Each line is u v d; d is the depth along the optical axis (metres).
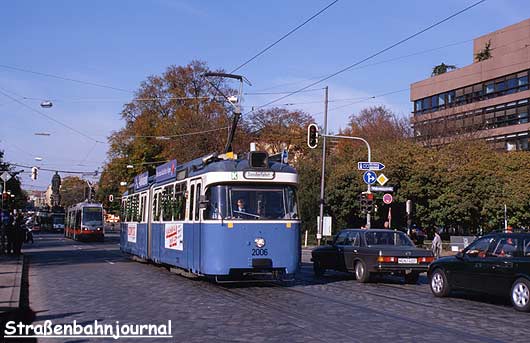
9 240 31.42
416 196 41.75
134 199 27.50
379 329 10.39
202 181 16.62
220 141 55.06
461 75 65.38
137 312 12.17
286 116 63.84
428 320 11.53
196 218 16.97
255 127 62.31
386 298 14.90
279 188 16.50
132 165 60.56
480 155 43.53
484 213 40.44
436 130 54.88
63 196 127.56
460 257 14.98
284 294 15.24
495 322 11.51
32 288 16.86
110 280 18.73
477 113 60.47
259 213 16.16
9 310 12.24
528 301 12.82
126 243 28.98
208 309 12.54
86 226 57.66
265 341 9.26
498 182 40.56
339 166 47.75
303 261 31.86
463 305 14.02
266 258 16.00
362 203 28.98
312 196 51.78
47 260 29.06
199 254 16.50
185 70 58.56
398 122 64.75
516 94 58.66
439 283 15.44
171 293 15.31
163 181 21.73
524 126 57.41
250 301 13.81
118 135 63.00
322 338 9.50
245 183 16.22
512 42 63.91
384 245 19.38
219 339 9.41
